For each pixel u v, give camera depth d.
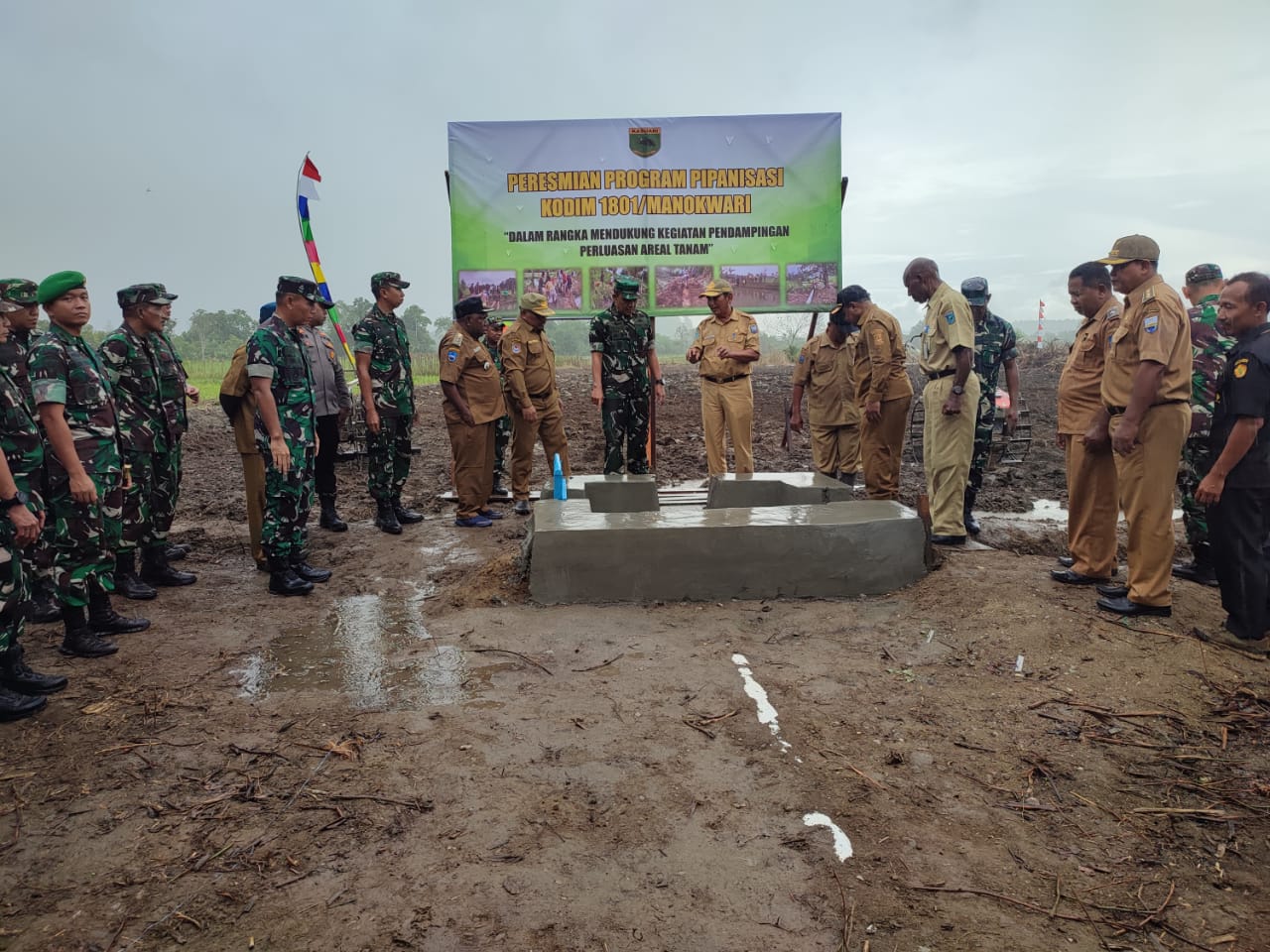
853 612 4.36
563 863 2.30
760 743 2.98
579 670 3.64
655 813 2.54
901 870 2.28
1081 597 4.25
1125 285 3.97
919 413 9.42
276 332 4.76
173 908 2.15
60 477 3.80
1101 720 3.15
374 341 6.35
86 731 3.16
